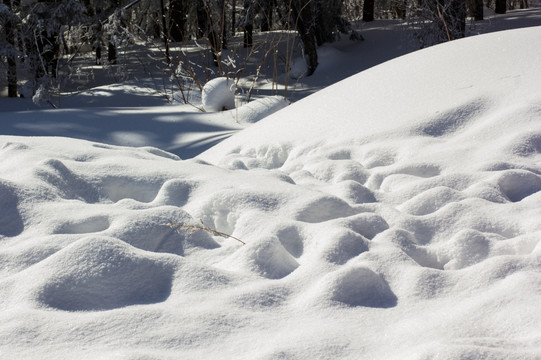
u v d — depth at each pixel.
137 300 1.97
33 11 15.32
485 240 2.39
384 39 18.36
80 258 2.04
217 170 3.38
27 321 1.72
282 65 16.75
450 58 4.88
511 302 1.77
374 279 1.99
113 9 16.11
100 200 2.97
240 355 1.62
